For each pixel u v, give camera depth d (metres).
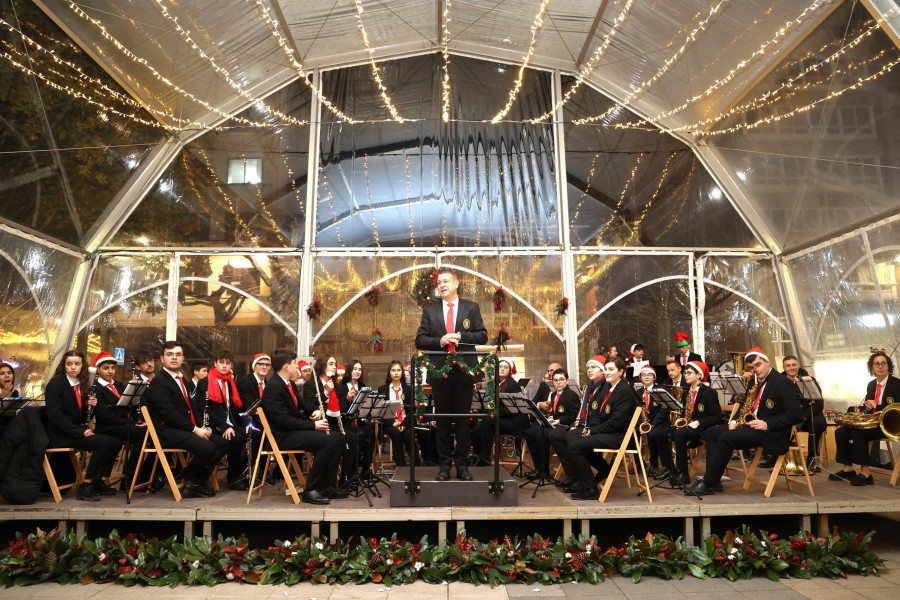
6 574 4.78
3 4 7.30
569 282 10.73
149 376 7.68
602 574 4.89
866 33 7.36
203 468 6.11
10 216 8.84
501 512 5.16
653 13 9.23
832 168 8.79
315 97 11.25
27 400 6.42
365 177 11.10
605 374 6.07
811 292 10.12
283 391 5.82
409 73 11.39
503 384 7.70
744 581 4.81
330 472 5.92
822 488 6.34
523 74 11.41
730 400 8.36
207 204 10.89
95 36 8.41
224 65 10.16
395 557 4.89
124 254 10.66
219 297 10.66
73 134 8.98
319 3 9.88
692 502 5.50
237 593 4.59
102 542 5.02
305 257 10.75
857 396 9.09
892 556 5.40
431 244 10.91
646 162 11.17
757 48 8.75
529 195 11.07
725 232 10.95
